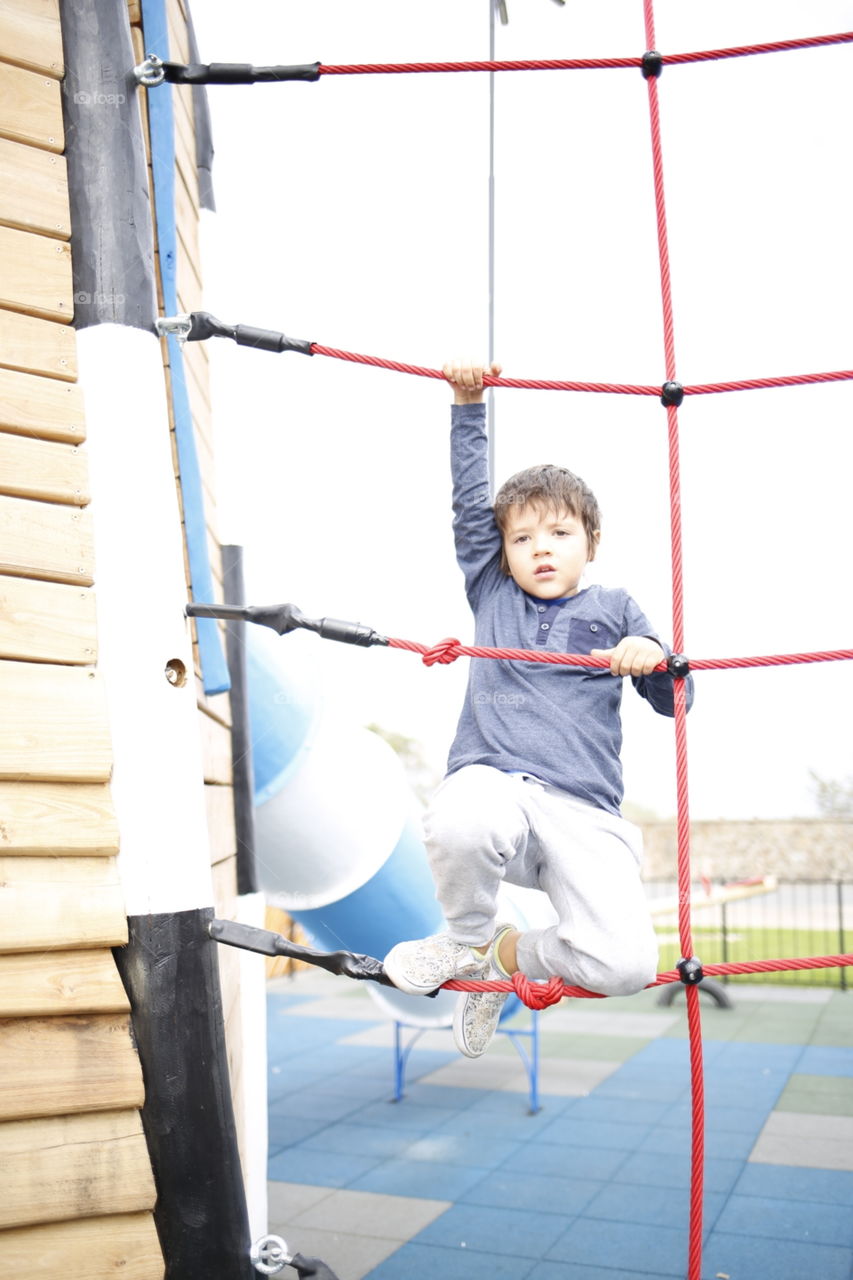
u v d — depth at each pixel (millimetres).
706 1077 8117
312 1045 9719
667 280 2816
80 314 2463
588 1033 10000
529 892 6336
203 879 2402
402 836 5637
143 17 3182
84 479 2430
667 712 2557
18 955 2238
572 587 2562
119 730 2359
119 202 2490
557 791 2332
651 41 2885
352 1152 6363
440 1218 5262
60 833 2289
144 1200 2270
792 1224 5105
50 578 2371
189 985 2330
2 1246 2182
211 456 4539
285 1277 4543
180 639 2451
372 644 2387
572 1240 4957
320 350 2537
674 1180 5754
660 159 2855
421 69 2678
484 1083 8031
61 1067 2236
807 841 25094
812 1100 7367
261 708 5141
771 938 17188
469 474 2656
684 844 2387
